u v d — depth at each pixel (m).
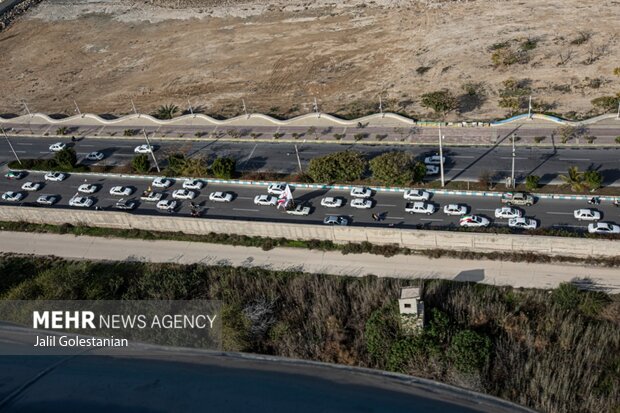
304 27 153.00
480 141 99.50
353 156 92.88
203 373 32.25
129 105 131.75
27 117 130.50
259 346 68.88
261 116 116.06
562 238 74.75
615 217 79.31
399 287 72.44
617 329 64.00
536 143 96.62
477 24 139.00
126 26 171.62
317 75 131.12
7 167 112.75
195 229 90.12
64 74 152.00
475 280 74.88
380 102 111.88
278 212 90.81
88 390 30.59
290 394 29.77
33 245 93.06
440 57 128.25
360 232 82.00
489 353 62.16
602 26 128.75
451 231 78.88
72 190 103.56
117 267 85.56
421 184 91.19
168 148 111.75
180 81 138.62
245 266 82.38
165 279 78.25
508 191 86.62
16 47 169.62
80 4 191.25
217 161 97.81
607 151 92.25
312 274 79.19
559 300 68.50
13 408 29.38
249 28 157.62
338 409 28.39
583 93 108.06
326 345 66.88
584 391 58.81
